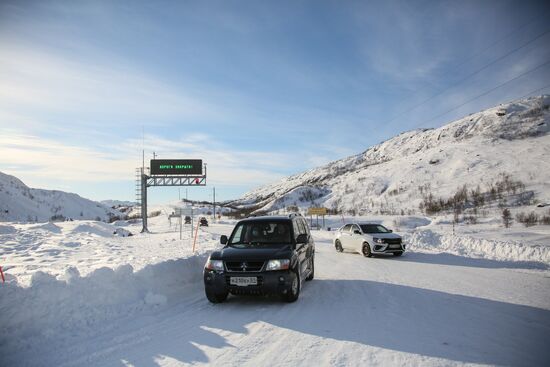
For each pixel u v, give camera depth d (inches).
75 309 249.6
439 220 2112.5
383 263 578.2
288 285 292.4
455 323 243.3
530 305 293.6
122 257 599.5
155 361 183.9
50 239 933.8
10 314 216.1
